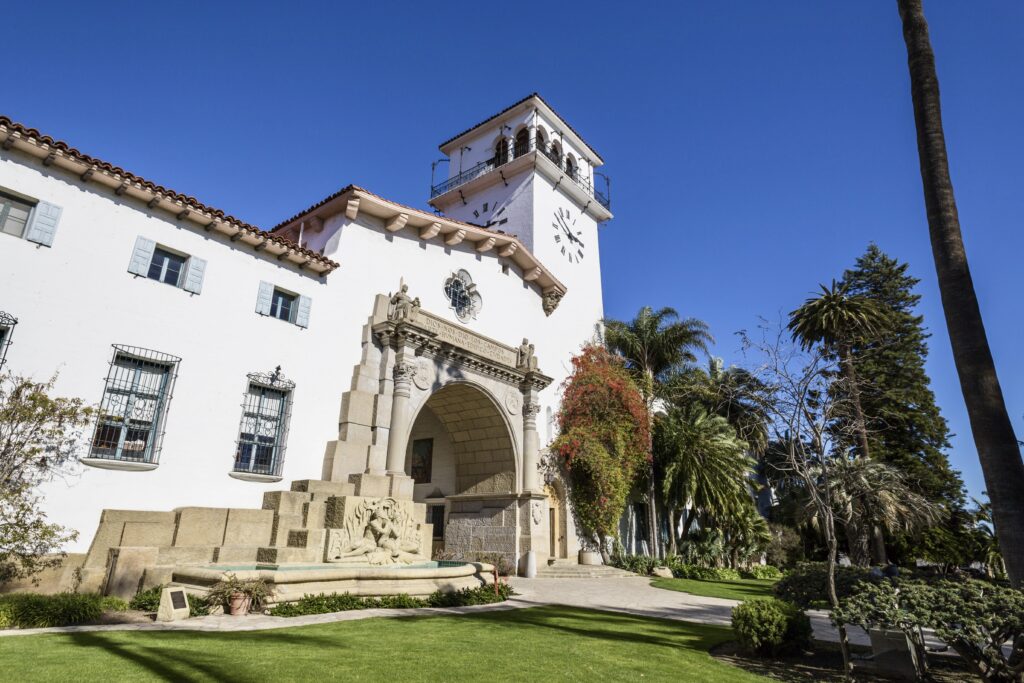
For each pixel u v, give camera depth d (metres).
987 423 8.31
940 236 9.25
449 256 23.95
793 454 10.30
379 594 13.03
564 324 31.34
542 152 35.09
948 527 35.94
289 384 16.69
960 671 8.73
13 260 12.08
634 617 13.42
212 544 13.50
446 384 21.09
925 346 39.84
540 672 7.14
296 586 11.79
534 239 31.50
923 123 9.82
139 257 14.13
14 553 10.51
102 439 12.84
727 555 33.31
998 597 7.21
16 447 10.62
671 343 33.06
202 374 14.80
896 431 35.84
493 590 15.17
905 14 10.42
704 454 30.52
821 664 9.06
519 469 24.22
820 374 10.87
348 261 19.50
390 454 18.12
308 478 16.61
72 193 13.23
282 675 6.25
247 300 16.28
